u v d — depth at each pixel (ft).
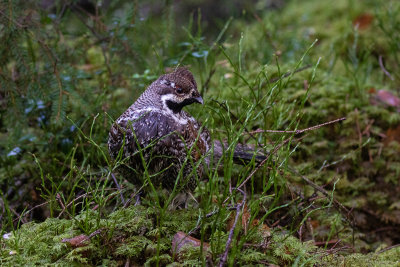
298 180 18.94
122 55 20.81
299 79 23.47
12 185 18.75
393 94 24.41
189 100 15.84
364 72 27.35
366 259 14.26
